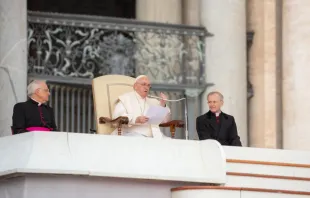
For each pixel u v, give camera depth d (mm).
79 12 79438
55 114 64625
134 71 66375
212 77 67062
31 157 51688
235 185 53750
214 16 67438
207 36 67312
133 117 55562
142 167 52781
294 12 67250
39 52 64500
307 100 66812
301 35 67062
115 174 52281
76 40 65500
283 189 54375
